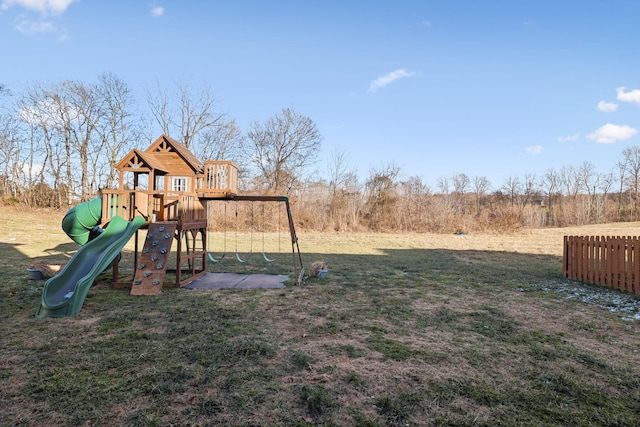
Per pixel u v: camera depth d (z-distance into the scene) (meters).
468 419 2.37
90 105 28.17
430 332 4.30
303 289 6.79
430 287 7.07
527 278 8.27
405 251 14.09
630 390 2.85
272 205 25.47
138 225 7.17
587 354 3.60
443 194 32.59
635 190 39.97
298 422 2.32
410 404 2.56
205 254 8.59
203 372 3.05
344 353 3.56
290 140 32.44
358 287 7.00
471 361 3.40
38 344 3.74
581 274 7.92
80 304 5.12
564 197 42.88
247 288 6.88
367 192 28.27
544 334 4.25
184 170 8.33
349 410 2.47
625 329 4.48
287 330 4.30
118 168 7.68
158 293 6.24
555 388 2.86
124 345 3.71
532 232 24.02
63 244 13.90
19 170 28.27
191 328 4.30
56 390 2.71
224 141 31.36
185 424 2.28
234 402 2.56
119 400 2.57
